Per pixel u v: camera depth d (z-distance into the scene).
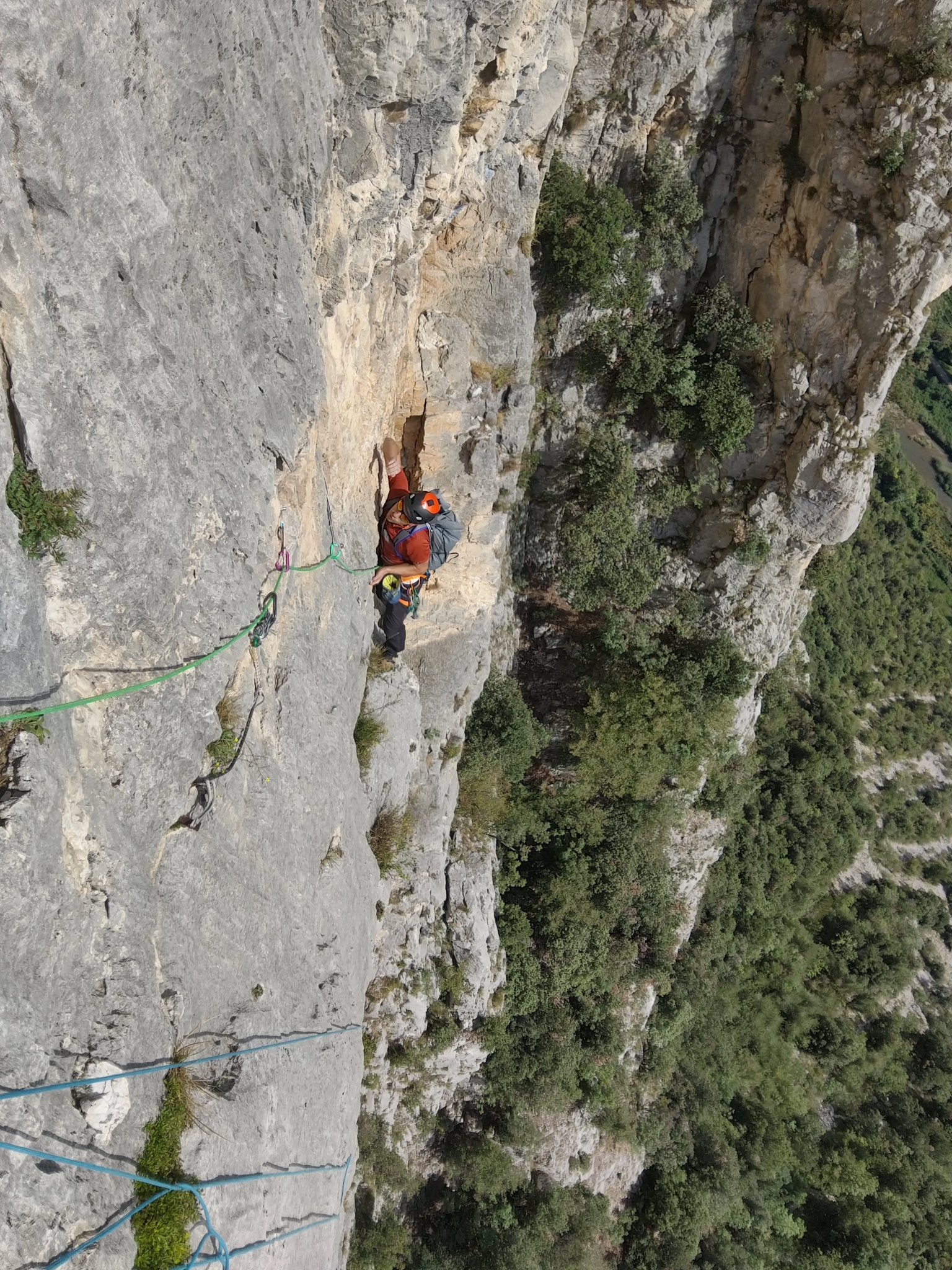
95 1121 4.32
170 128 4.36
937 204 14.20
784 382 17.11
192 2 4.20
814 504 17.77
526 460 18.22
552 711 20.38
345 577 8.63
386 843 13.05
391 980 15.59
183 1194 4.92
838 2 13.99
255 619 6.17
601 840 19.83
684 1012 22.64
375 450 10.02
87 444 4.05
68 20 3.43
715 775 21.30
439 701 14.78
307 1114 7.07
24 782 3.92
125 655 4.72
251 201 5.33
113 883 4.62
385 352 9.62
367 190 7.41
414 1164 17.50
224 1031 5.87
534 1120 18.98
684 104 15.38
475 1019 17.14
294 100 5.58
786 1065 27.58
